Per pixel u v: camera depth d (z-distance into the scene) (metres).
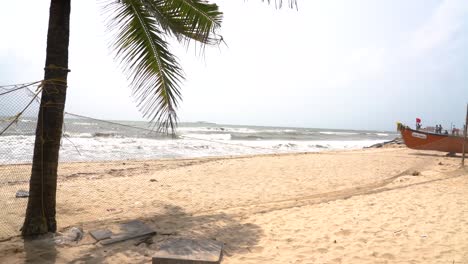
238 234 4.91
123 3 4.83
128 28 4.90
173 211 6.34
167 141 25.55
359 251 4.29
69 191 7.67
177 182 9.34
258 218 5.75
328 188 8.95
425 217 5.74
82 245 4.26
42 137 4.37
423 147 19.12
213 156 16.70
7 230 4.75
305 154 18.14
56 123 4.41
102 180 9.19
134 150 18.58
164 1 4.96
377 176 11.04
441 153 19.77
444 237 4.76
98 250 4.12
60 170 10.52
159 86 5.07
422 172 11.55
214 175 10.63
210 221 5.56
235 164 13.14
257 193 8.22
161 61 5.11
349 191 8.55
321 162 14.27
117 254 4.02
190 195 7.81
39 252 3.93
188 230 5.04
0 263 3.61
